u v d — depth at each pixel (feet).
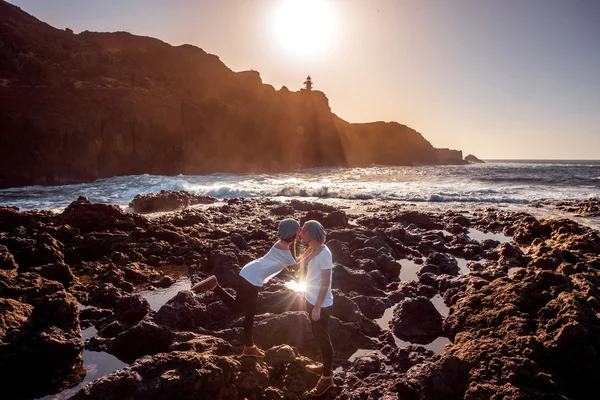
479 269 26.04
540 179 115.14
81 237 29.01
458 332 16.92
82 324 17.69
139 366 11.92
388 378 13.64
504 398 11.28
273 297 18.97
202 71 220.43
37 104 126.62
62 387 13.11
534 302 17.12
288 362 13.94
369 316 19.47
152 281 23.90
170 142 158.61
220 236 34.24
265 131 213.87
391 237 33.91
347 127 326.03
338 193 73.82
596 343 13.92
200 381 11.57
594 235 30.66
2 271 17.99
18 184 115.85
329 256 12.37
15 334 13.74
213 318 17.76
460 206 59.67
